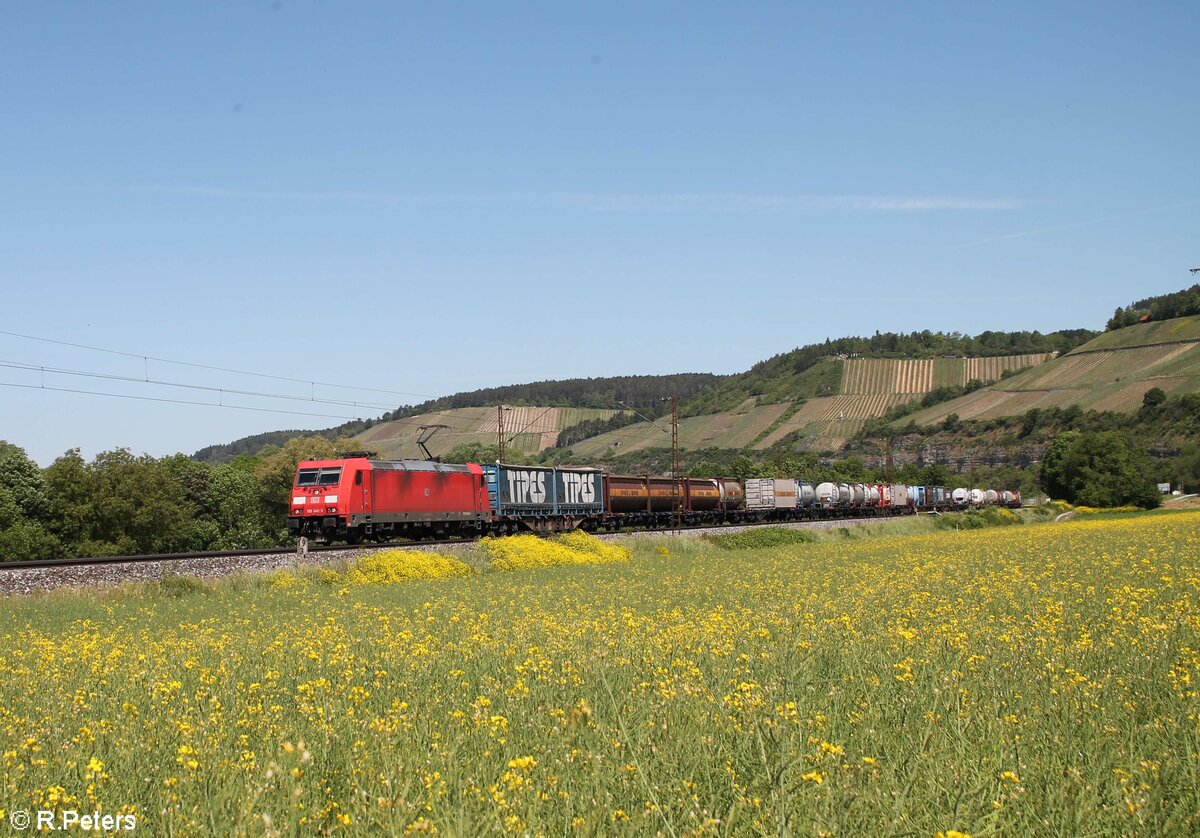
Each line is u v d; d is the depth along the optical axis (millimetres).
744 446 195875
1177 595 18406
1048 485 126188
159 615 22500
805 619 15750
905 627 14602
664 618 17375
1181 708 8586
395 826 5609
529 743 7766
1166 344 176000
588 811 5965
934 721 8031
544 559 40094
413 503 44062
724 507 76750
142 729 8602
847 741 7711
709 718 8273
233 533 80250
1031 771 6738
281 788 6473
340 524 40219
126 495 70000
